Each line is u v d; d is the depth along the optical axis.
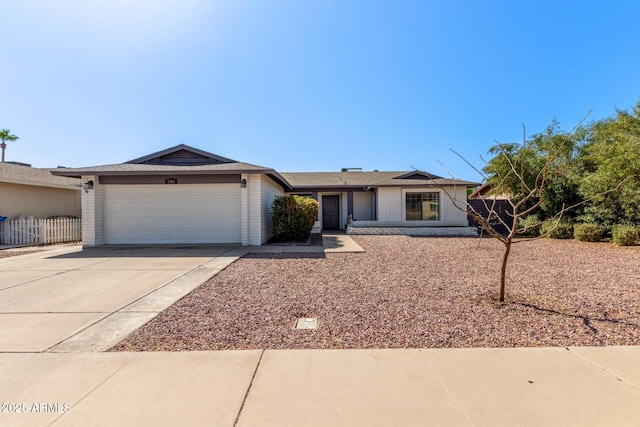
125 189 12.51
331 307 4.76
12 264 8.48
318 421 2.22
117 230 12.52
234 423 2.21
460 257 9.41
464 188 18.72
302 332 3.84
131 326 4.05
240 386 2.66
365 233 17.23
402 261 8.72
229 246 11.83
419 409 2.35
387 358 3.14
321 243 12.94
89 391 2.60
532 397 2.48
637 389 2.58
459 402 2.43
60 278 6.76
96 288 5.93
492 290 5.63
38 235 13.95
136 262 8.59
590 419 2.23
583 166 14.77
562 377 2.77
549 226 14.55
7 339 3.65
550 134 16.08
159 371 2.91
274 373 2.87
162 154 13.22
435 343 3.50
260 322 4.18
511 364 3.00
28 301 5.14
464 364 3.01
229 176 12.30
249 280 6.51
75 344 3.52
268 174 12.67
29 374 2.87
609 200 13.12
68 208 18.44
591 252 10.39
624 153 10.95
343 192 20.78
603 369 2.90
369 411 2.33
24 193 15.92
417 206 18.67
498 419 2.24
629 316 4.25
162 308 4.77
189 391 2.59
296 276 6.86
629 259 8.98
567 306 4.70
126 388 2.63
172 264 8.28
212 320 4.26
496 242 13.40
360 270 7.49
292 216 13.46
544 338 3.59
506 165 15.95
